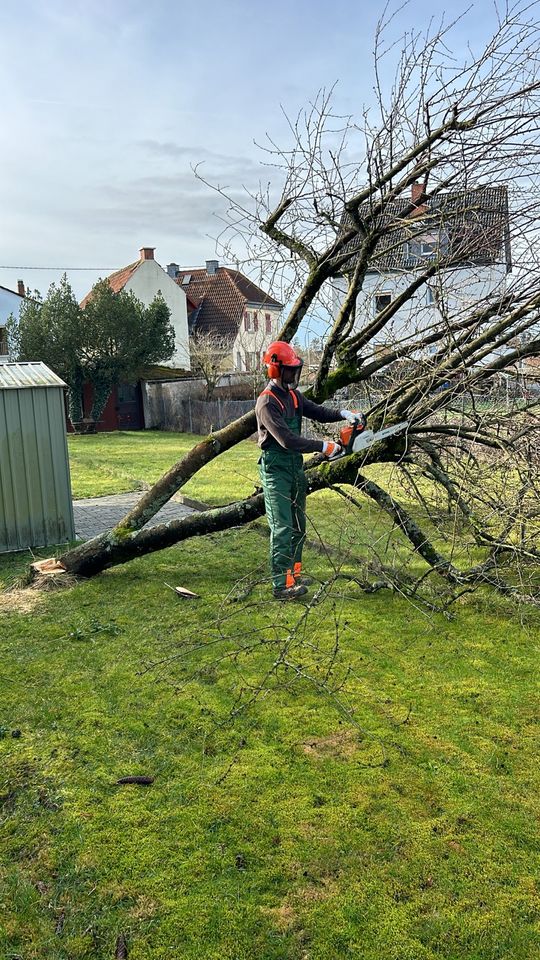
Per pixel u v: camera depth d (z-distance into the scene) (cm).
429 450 528
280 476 511
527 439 479
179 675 411
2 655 449
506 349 495
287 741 337
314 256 548
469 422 558
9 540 762
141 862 261
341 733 343
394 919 234
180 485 584
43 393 761
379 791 297
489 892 244
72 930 233
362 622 486
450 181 447
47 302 2609
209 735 344
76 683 405
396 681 397
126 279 3422
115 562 602
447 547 679
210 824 280
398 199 523
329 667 385
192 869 257
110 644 462
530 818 280
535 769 312
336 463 538
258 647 446
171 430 2775
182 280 4041
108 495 1159
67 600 553
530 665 416
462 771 311
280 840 270
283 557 521
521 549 498
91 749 335
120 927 233
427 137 438
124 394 2852
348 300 538
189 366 3528
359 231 491
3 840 275
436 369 459
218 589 569
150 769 318
